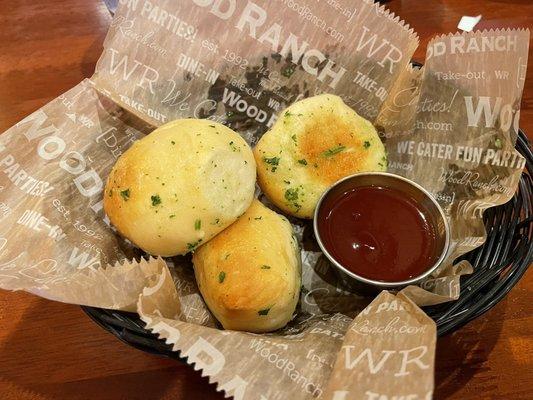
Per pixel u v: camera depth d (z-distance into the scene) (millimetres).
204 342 141
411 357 130
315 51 223
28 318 205
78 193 201
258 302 170
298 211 209
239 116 234
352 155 211
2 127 266
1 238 180
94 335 200
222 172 184
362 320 150
